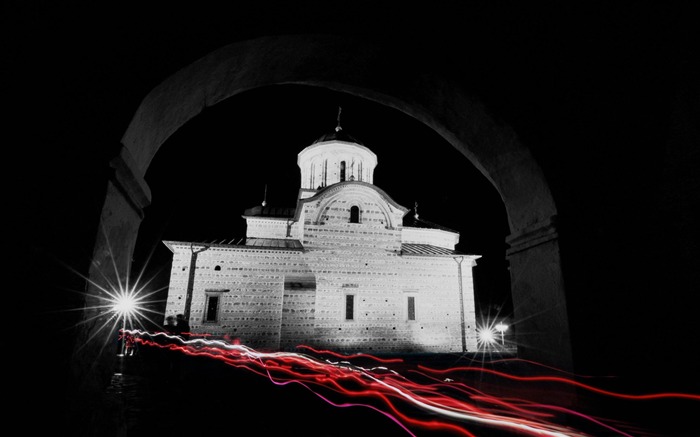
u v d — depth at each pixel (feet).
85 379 9.14
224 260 62.85
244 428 20.21
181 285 60.59
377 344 64.18
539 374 12.99
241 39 10.87
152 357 47.47
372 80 14.33
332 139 82.07
